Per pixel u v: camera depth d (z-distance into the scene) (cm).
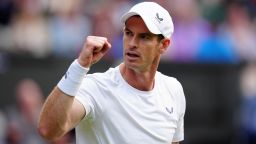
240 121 3316
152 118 1565
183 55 3447
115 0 3625
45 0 3538
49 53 3262
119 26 3484
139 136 1547
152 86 1595
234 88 3328
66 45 3400
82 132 1553
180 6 3591
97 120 1534
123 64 1572
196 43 3503
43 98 3053
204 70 3288
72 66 1435
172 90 1631
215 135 3278
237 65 3397
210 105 3278
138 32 1511
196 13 3681
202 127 3259
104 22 3428
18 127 2864
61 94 1430
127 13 1502
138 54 1519
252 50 3762
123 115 1540
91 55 1432
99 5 3594
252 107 3341
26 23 3403
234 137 3303
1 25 3494
